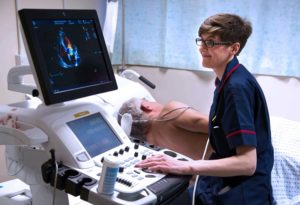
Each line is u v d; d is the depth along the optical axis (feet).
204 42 4.34
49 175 3.84
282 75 7.49
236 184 4.45
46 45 3.90
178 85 9.07
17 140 4.16
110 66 4.80
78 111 4.48
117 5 8.47
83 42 4.44
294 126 6.46
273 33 7.39
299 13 7.04
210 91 8.60
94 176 3.82
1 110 4.44
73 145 4.07
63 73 4.08
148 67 9.42
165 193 3.73
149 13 8.93
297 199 5.46
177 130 6.49
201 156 6.24
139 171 4.03
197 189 4.92
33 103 4.91
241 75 4.29
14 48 6.94
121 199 3.43
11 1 6.75
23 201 5.31
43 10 3.88
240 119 4.03
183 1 8.35
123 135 4.84
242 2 7.61
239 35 4.29
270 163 4.58
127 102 6.65
